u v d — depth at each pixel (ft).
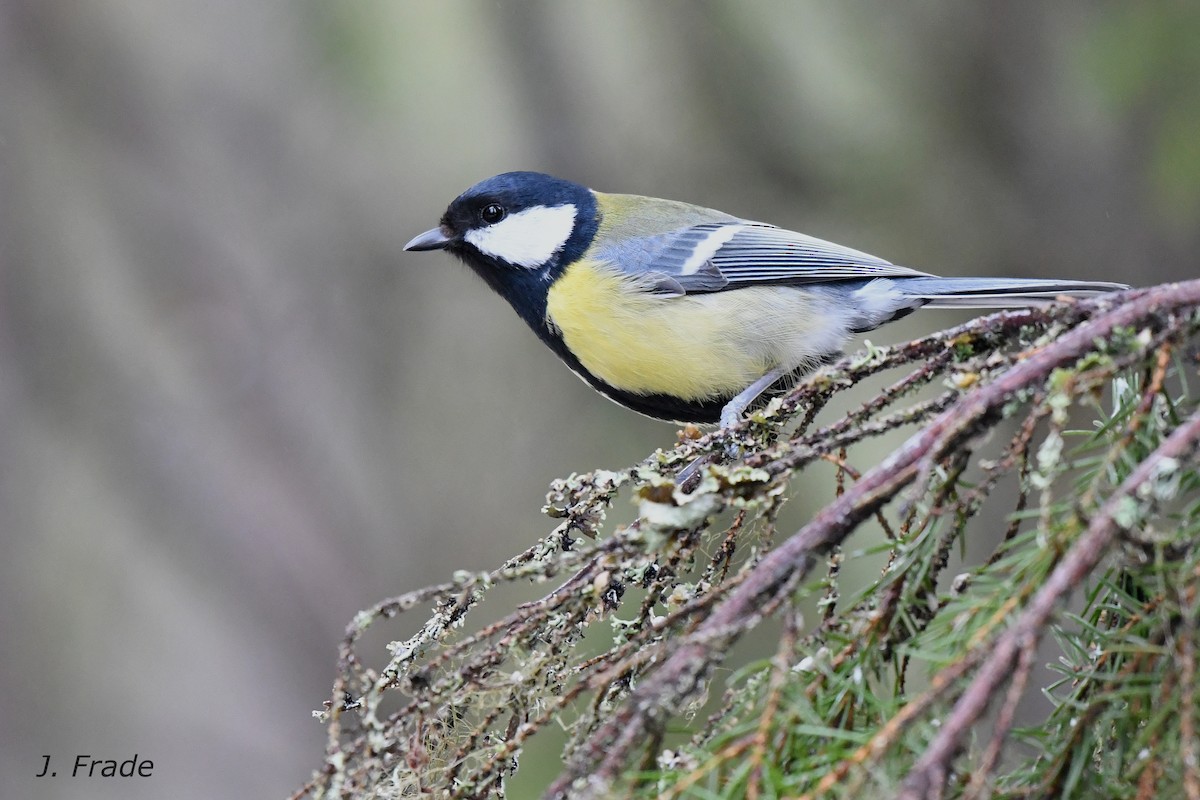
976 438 11.46
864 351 16.51
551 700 12.14
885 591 11.69
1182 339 11.57
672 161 39.58
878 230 37.50
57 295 41.73
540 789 24.82
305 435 41.06
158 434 41.01
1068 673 11.44
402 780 12.02
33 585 40.70
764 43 39.04
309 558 39.75
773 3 38.75
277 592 39.52
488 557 38.40
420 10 39.42
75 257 42.16
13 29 42.29
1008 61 36.22
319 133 42.86
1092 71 31.12
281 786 38.70
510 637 12.33
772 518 12.49
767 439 16.49
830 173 38.04
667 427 38.11
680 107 39.68
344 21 39.45
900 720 9.83
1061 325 12.96
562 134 40.27
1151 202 32.78
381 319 42.09
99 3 42.65
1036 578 10.42
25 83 42.27
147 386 41.60
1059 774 10.98
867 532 27.73
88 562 41.16
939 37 37.04
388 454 40.32
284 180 42.83
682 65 39.47
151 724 39.99
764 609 10.66
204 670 40.29
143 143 42.73
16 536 40.75
